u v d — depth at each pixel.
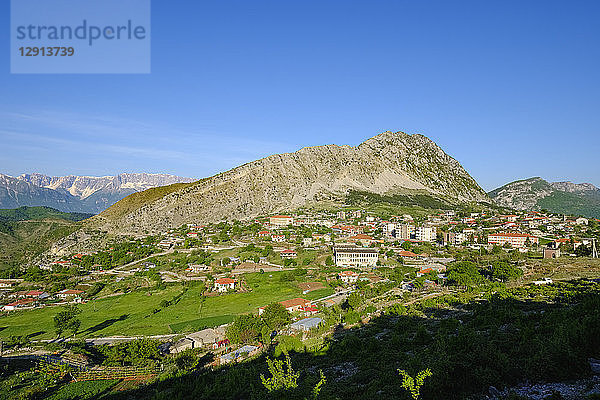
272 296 130.25
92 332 107.94
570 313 53.22
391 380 39.62
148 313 123.94
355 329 80.88
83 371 67.19
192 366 67.12
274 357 64.31
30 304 144.25
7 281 183.62
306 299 122.50
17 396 57.06
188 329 102.38
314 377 48.34
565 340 35.72
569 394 29.36
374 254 173.25
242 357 71.56
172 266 183.38
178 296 139.12
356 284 138.62
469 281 111.44
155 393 51.50
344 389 40.56
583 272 114.75
